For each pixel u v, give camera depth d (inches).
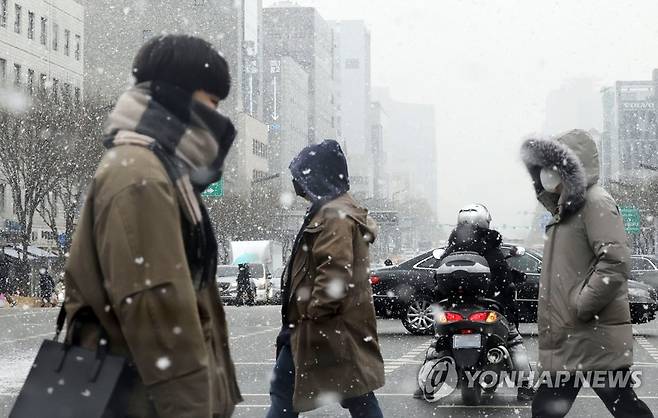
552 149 258.1
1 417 371.9
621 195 3491.6
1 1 2593.5
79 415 127.1
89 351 130.1
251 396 457.4
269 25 7126.0
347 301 239.1
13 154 2048.5
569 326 258.7
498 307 409.1
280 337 253.1
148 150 133.8
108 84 4547.2
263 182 4020.7
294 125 6274.6
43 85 2118.6
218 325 150.2
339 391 237.3
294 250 245.4
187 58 140.3
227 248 2605.8
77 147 2049.7
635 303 884.6
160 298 126.0
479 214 410.6
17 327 1082.7
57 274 2124.8
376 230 248.7
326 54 7657.5
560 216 261.6
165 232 128.6
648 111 6983.3
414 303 873.5
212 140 140.9
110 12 4680.1
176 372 126.3
